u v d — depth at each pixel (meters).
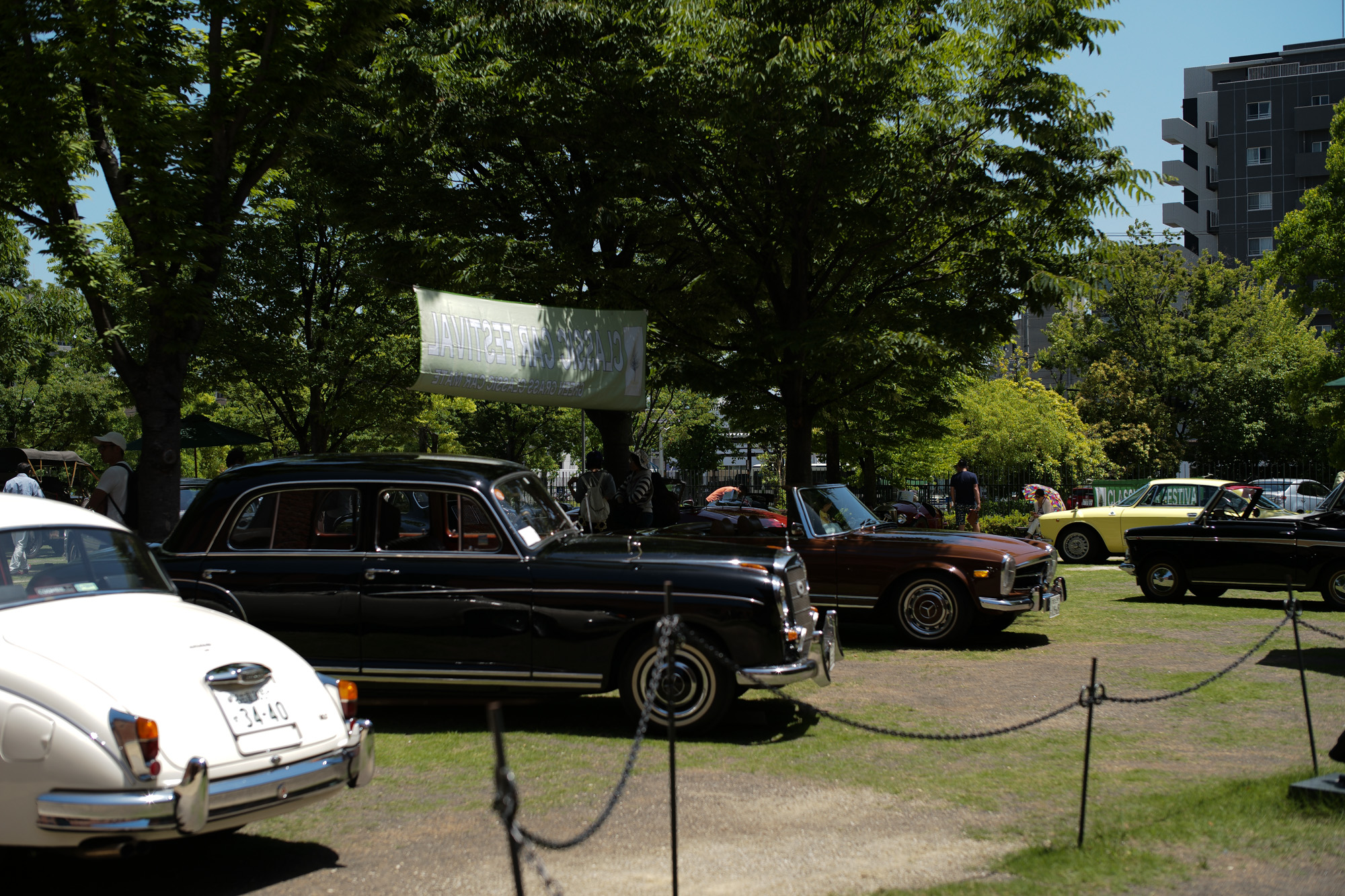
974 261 14.45
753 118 12.52
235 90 12.20
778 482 41.22
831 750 6.62
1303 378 26.06
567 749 6.66
